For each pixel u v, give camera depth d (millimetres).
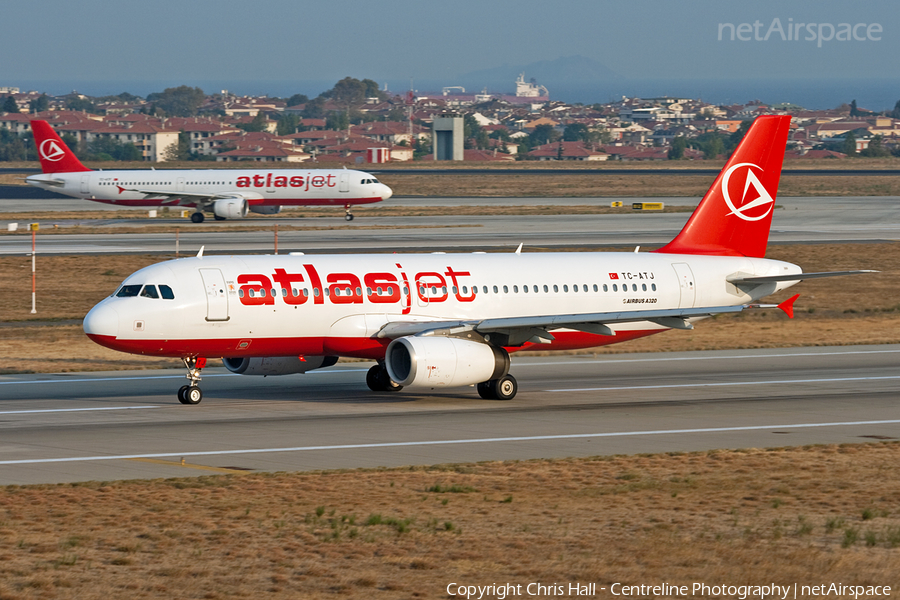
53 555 76125
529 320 153500
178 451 117688
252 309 151000
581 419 140000
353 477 104812
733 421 138875
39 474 105500
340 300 156375
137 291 148250
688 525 86500
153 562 74625
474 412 145375
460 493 98375
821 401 154375
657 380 174250
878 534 83250
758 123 188125
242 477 104375
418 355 146625
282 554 76688
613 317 155000
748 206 189625
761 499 96938
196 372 153375
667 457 116250
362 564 74125
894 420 140125
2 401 151625
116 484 100562
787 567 72812
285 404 151375
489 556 76062
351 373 184000
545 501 95375
